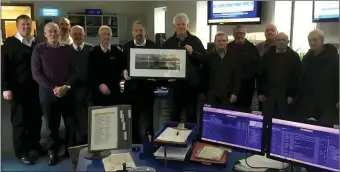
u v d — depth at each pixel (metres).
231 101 3.23
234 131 1.88
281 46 3.17
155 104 3.57
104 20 8.64
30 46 3.16
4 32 5.65
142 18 8.87
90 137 1.87
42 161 3.30
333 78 2.87
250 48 3.28
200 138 2.00
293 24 4.41
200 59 3.26
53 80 3.08
